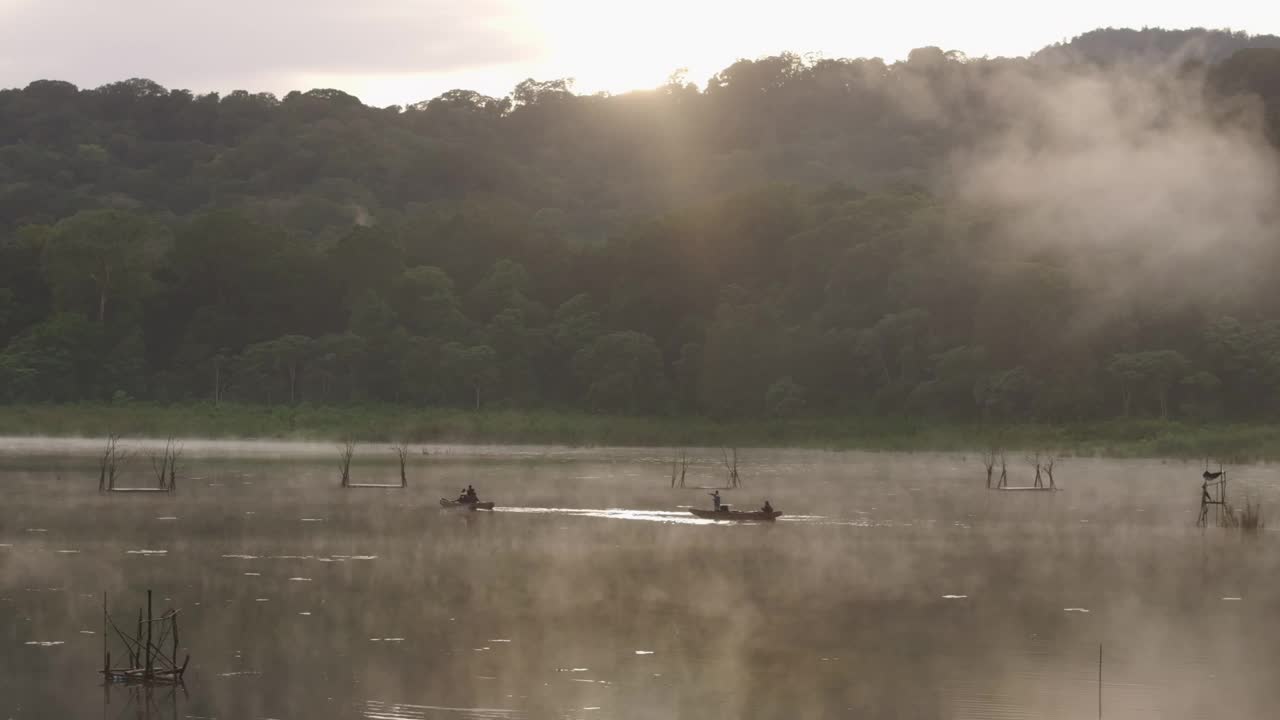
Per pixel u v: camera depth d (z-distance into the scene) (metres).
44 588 63.75
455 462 161.62
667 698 45.31
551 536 84.00
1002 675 48.41
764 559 74.62
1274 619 58.28
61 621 56.25
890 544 81.38
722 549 78.56
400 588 64.62
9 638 53.00
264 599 61.56
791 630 55.59
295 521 91.06
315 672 48.25
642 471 148.12
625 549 78.50
